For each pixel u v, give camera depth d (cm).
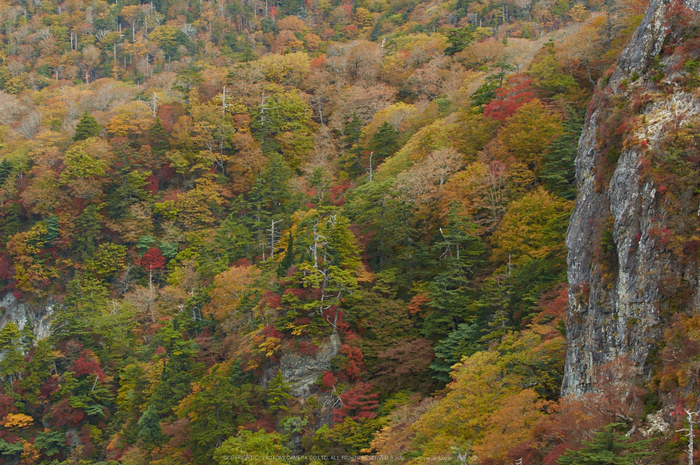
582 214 3650
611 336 3158
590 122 3888
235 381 6256
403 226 6925
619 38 8000
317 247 6538
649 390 2827
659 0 3606
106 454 7169
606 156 3531
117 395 7912
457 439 3766
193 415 5791
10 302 9925
